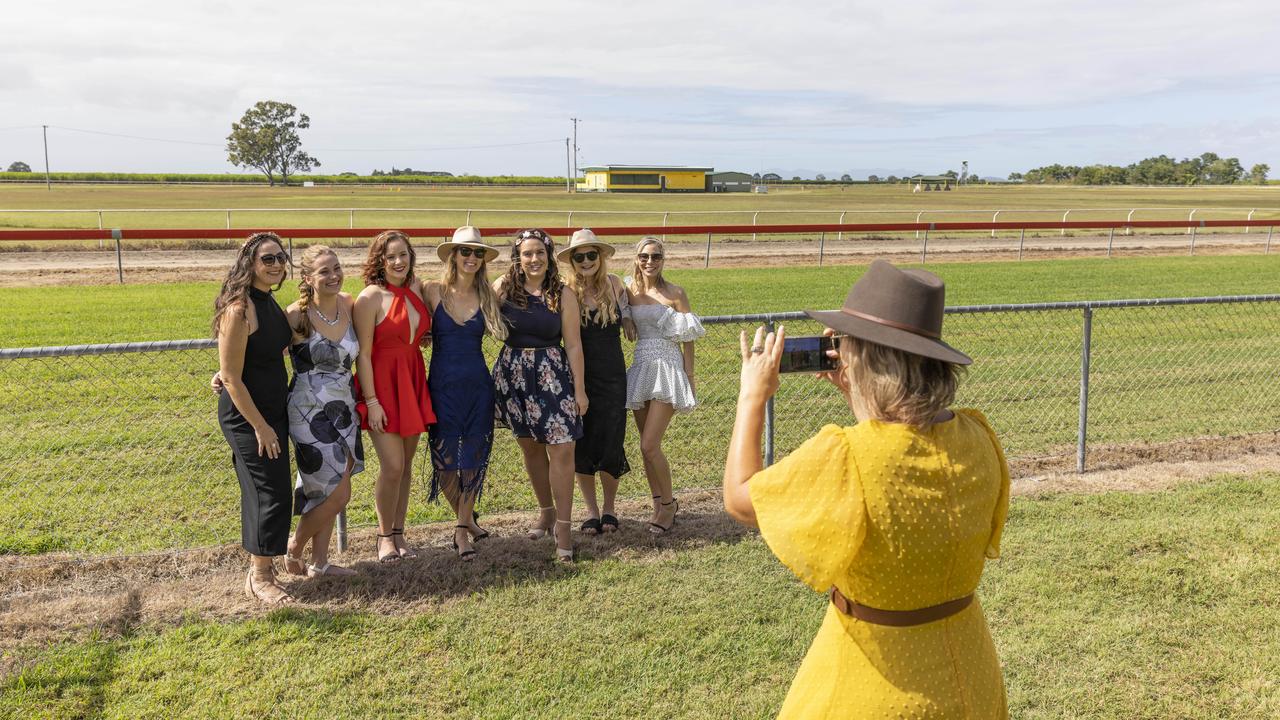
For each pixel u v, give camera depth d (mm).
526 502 6172
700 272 20484
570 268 5223
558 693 3641
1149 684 3707
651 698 3607
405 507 5109
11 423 7695
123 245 23562
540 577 4750
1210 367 10469
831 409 8719
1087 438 7754
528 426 4984
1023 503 5898
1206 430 7984
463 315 4883
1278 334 12445
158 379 9250
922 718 1855
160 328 12281
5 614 4266
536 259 4883
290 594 4520
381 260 4723
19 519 5621
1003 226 24688
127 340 11359
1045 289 17781
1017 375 10039
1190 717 3484
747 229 22516
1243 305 14859
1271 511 5668
